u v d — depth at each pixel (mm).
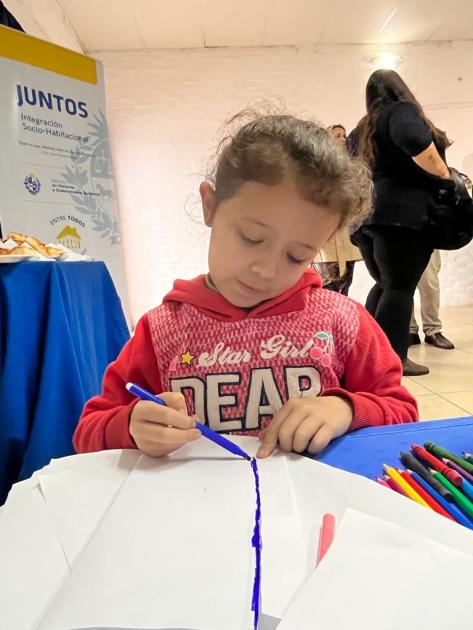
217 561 278
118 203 3646
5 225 1998
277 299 608
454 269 3789
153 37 3350
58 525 327
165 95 3572
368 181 636
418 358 2160
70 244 2268
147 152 3615
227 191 511
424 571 256
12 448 883
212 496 353
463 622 226
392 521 308
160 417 432
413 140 1382
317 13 3150
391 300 1599
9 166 2006
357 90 3648
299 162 478
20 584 270
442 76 3666
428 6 3133
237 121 625
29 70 2057
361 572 257
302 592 248
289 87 3613
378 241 1561
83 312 1088
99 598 250
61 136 2201
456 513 321
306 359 587
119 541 300
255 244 489
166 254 3723
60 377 935
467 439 437
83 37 3301
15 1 2256
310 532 307
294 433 432
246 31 3330
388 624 227
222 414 580
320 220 489
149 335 647
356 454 421
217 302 610
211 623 231
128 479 383
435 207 1479
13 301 891
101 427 487
